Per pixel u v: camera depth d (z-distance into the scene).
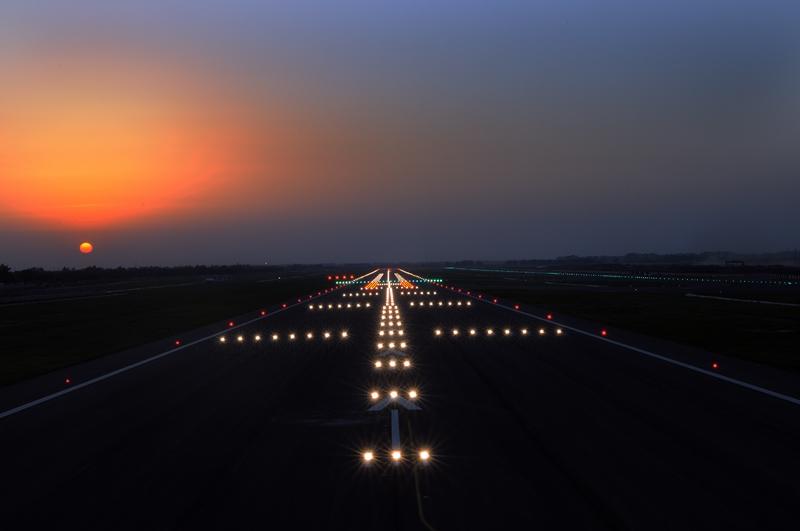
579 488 7.14
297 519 6.30
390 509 6.53
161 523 6.26
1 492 7.20
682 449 8.70
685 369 15.63
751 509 6.50
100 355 19.42
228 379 14.62
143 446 9.04
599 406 11.45
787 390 12.91
